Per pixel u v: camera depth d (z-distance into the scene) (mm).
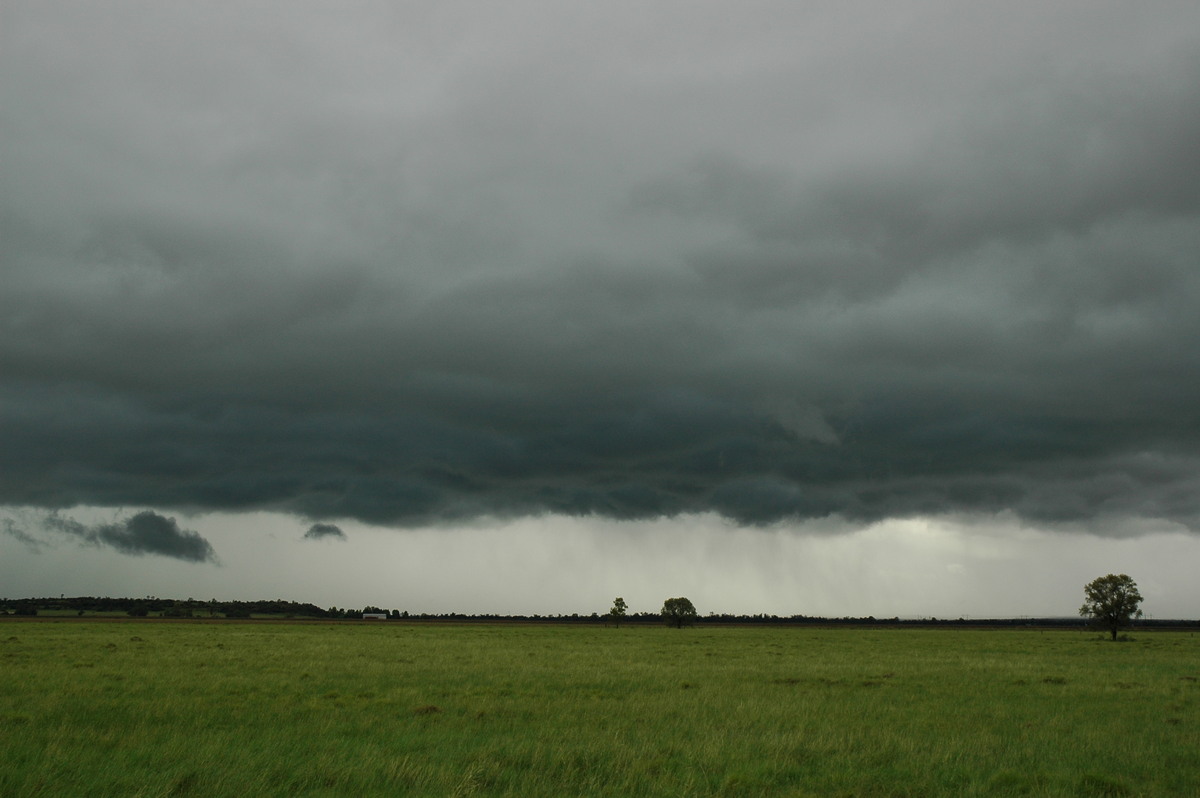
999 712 28141
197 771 17172
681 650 67562
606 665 48000
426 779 16703
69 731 21891
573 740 21594
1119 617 114625
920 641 96938
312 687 33781
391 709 27219
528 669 43969
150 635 83938
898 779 17797
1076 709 29375
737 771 17969
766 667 47844
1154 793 16688
